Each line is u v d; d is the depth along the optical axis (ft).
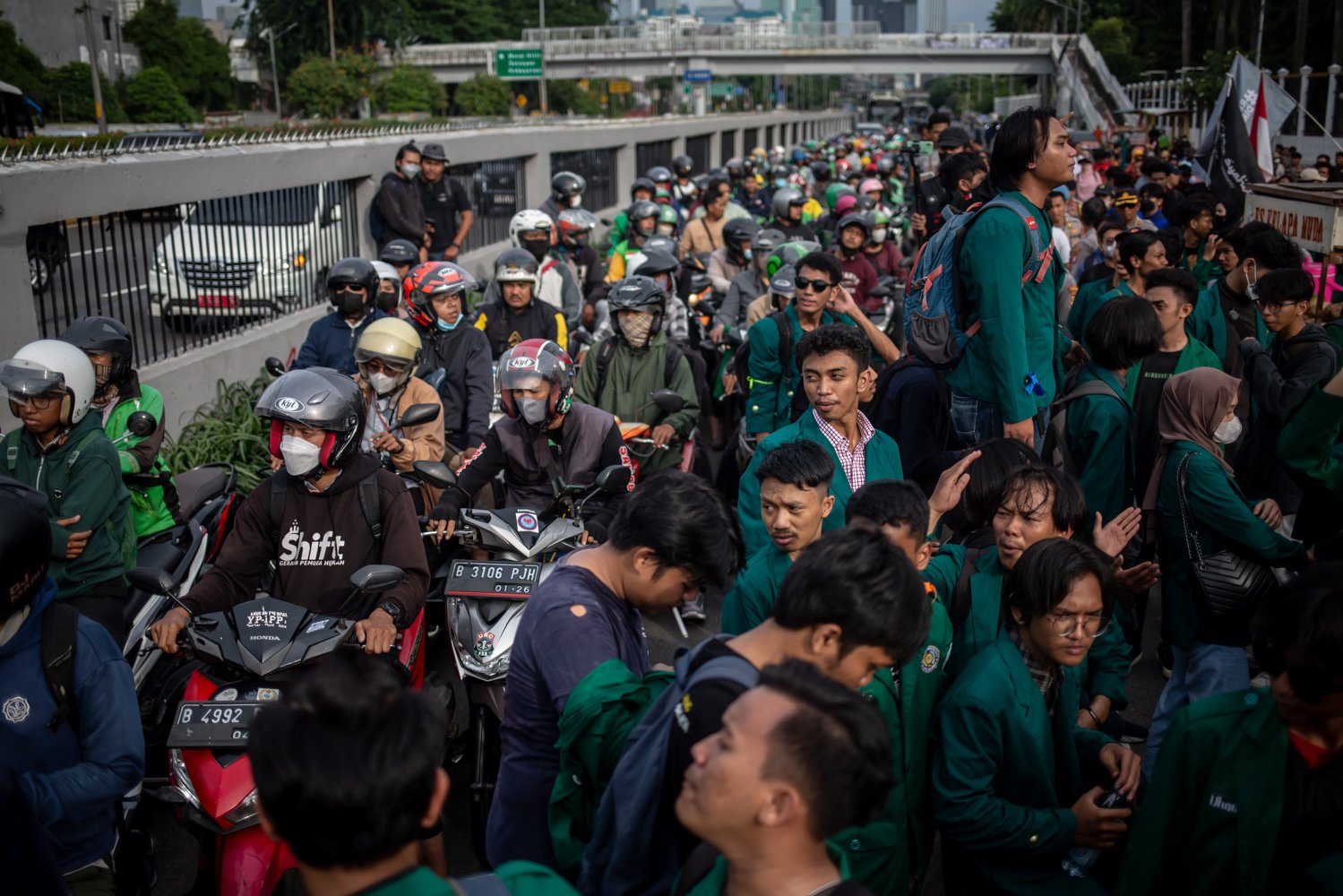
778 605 8.29
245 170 34.27
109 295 28.58
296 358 23.93
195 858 15.20
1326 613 7.84
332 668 6.57
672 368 23.43
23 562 9.80
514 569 15.53
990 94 443.32
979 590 11.28
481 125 67.77
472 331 22.93
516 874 6.75
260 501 14.55
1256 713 8.47
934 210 35.19
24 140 26.94
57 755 10.43
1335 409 12.68
